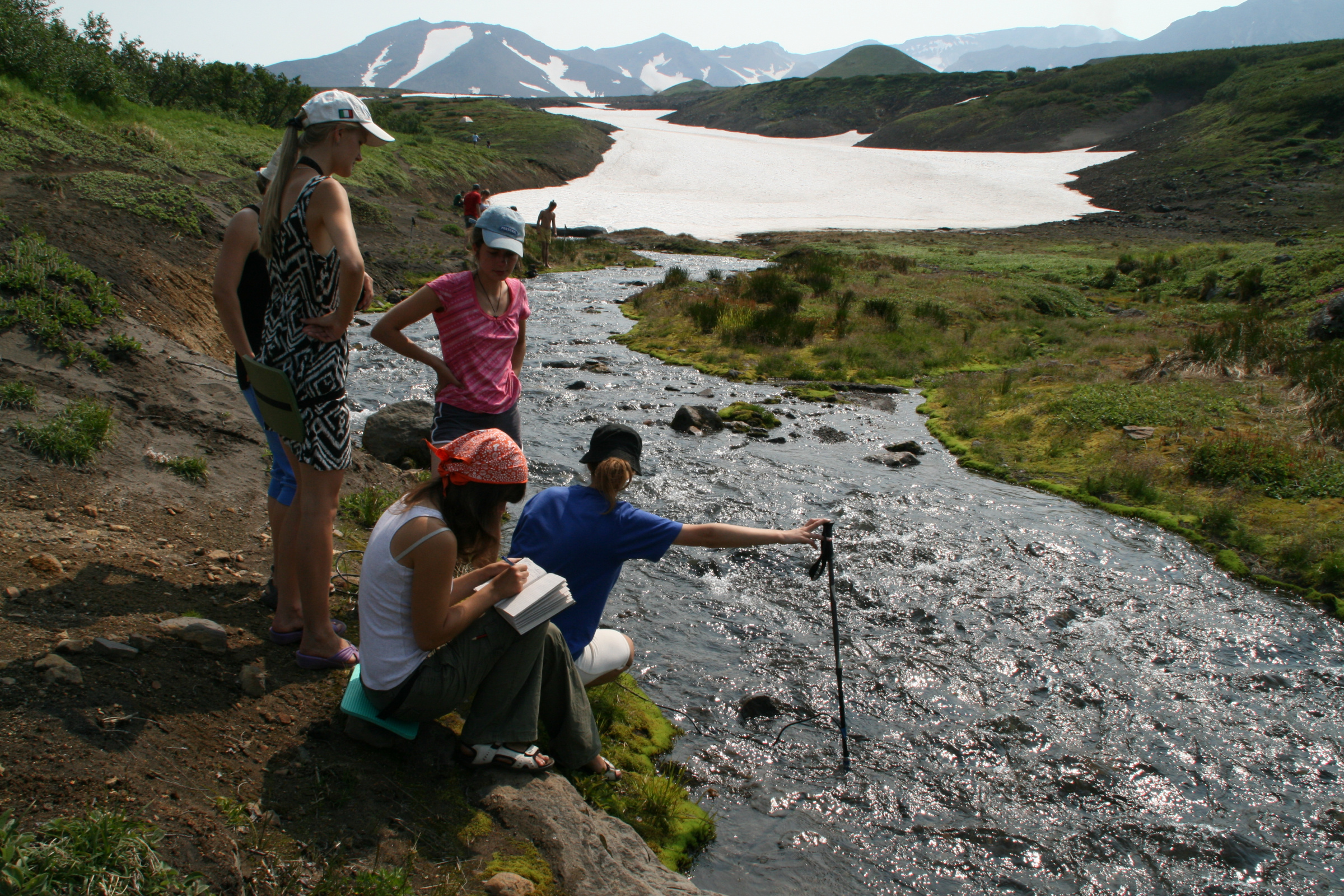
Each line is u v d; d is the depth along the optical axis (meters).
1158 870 3.60
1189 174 55.88
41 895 1.98
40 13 20.84
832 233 42.50
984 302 19.88
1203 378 12.18
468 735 3.20
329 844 2.62
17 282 6.93
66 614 3.33
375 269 20.02
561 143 72.94
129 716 2.80
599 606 3.74
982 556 6.77
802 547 6.71
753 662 5.02
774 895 3.30
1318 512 7.60
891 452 9.45
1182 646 5.46
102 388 6.10
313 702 3.28
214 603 3.85
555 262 27.14
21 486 4.49
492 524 2.93
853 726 4.46
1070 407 10.74
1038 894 3.44
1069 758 4.30
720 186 64.44
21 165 13.61
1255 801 4.05
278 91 39.00
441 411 4.32
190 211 12.97
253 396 3.60
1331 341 14.73
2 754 2.46
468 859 2.77
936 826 3.78
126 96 24.25
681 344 15.02
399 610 2.92
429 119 81.94
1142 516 7.70
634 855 3.09
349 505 5.79
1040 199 57.53
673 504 7.62
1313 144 54.50
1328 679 5.12
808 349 14.78
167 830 2.40
